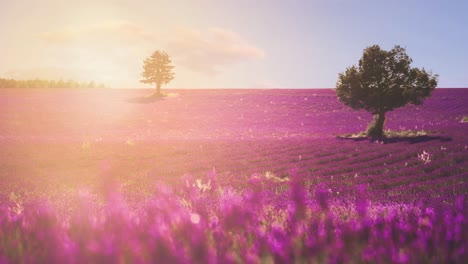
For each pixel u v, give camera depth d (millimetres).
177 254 2234
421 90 27188
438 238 2529
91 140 28469
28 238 2961
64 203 6922
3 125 38281
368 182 11984
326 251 2336
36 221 3459
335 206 4707
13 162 19125
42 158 20391
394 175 13383
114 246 2311
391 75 27500
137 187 11547
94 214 3596
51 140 28516
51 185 12547
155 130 37125
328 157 18297
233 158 19219
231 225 3055
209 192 7680
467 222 3016
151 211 3441
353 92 27984
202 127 39406
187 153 21469
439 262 2184
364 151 19594
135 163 18219
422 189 10320
